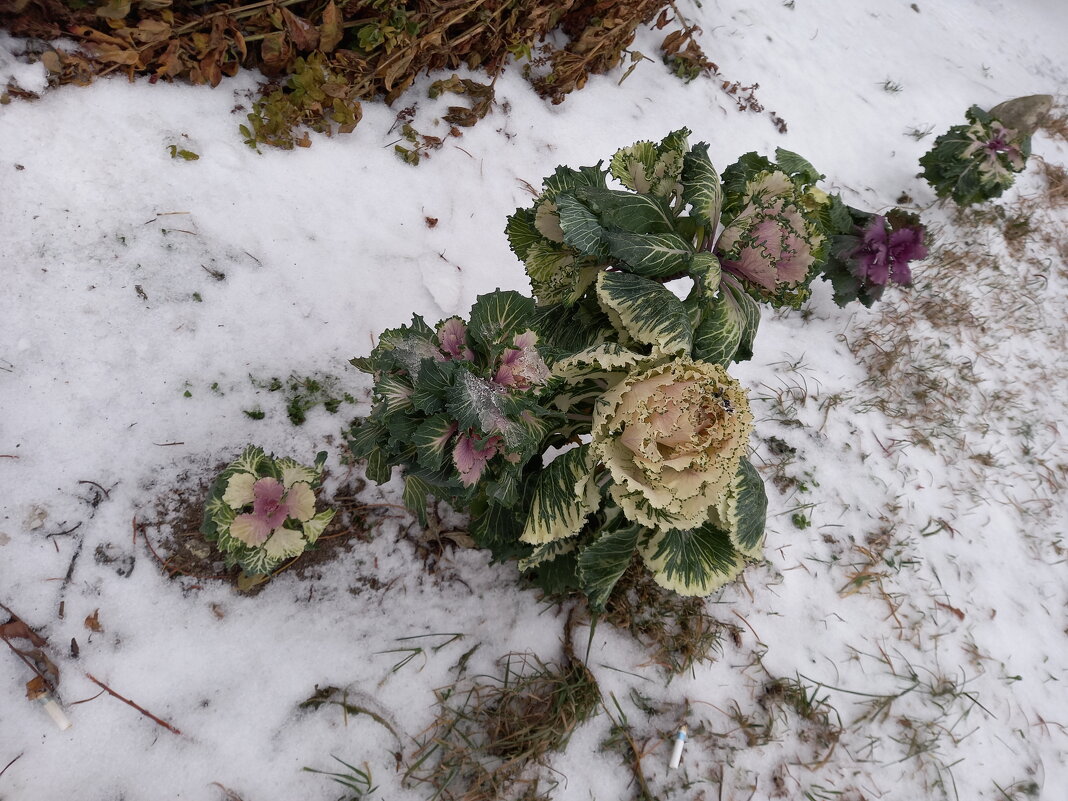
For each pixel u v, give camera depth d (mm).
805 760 906
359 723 781
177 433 825
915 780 932
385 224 1012
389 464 760
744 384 1132
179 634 762
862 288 1181
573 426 764
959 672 1015
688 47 1337
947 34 1942
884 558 1064
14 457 765
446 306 1001
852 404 1173
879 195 1434
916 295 1312
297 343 908
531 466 774
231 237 920
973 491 1166
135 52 894
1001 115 1642
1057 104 1892
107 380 816
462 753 791
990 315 1356
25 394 784
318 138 1015
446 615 853
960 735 974
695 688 906
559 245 813
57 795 689
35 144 855
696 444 632
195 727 738
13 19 846
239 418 853
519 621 874
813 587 1015
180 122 935
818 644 980
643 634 910
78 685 722
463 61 1150
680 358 645
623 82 1297
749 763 884
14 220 826
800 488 1077
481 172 1104
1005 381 1300
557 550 795
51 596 739
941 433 1194
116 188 880
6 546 739
